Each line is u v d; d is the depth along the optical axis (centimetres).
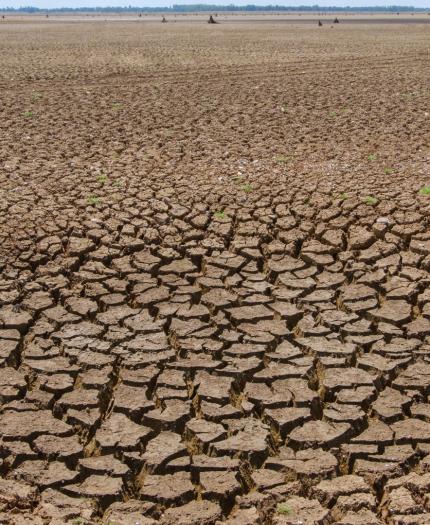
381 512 368
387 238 720
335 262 674
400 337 542
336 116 1402
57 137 1219
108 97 1666
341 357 510
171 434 429
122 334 542
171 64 2352
